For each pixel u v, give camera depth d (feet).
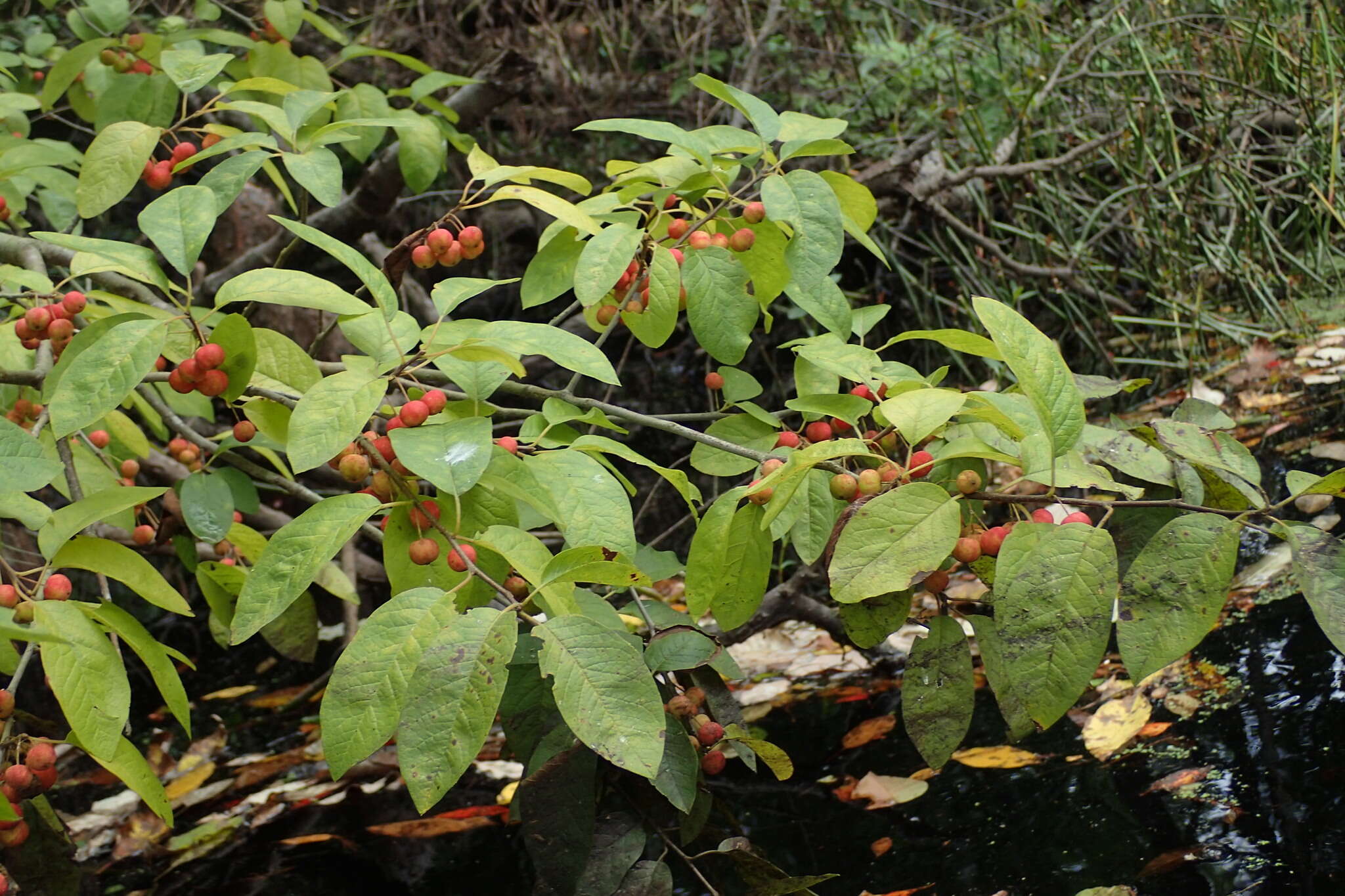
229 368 2.39
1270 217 7.35
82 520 2.32
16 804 2.31
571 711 2.14
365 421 2.26
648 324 2.71
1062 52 7.15
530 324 2.45
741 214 2.90
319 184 2.64
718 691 2.60
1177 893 2.62
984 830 2.90
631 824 2.53
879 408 2.38
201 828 3.34
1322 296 6.41
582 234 2.75
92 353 2.30
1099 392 2.66
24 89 4.25
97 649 2.27
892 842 2.92
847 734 3.44
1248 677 3.17
